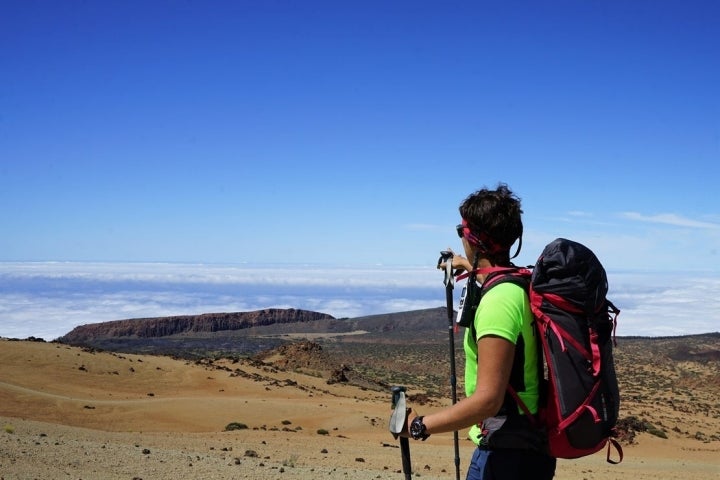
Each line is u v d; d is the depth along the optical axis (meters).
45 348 69.38
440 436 43.56
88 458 16.84
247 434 36.59
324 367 104.62
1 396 47.47
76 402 49.25
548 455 3.54
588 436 3.37
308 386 79.06
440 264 4.20
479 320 3.51
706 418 79.69
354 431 46.44
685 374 139.12
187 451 23.14
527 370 3.50
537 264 3.55
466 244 3.87
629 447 51.44
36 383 56.84
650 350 171.75
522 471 3.52
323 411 53.84
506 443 3.52
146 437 29.47
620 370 145.62
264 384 71.81
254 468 18.00
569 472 26.83
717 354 159.50
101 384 61.56
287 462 21.48
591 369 3.39
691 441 57.62
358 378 102.75
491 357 3.41
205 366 78.00
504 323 3.43
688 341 177.75
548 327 3.44
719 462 43.03
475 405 3.35
